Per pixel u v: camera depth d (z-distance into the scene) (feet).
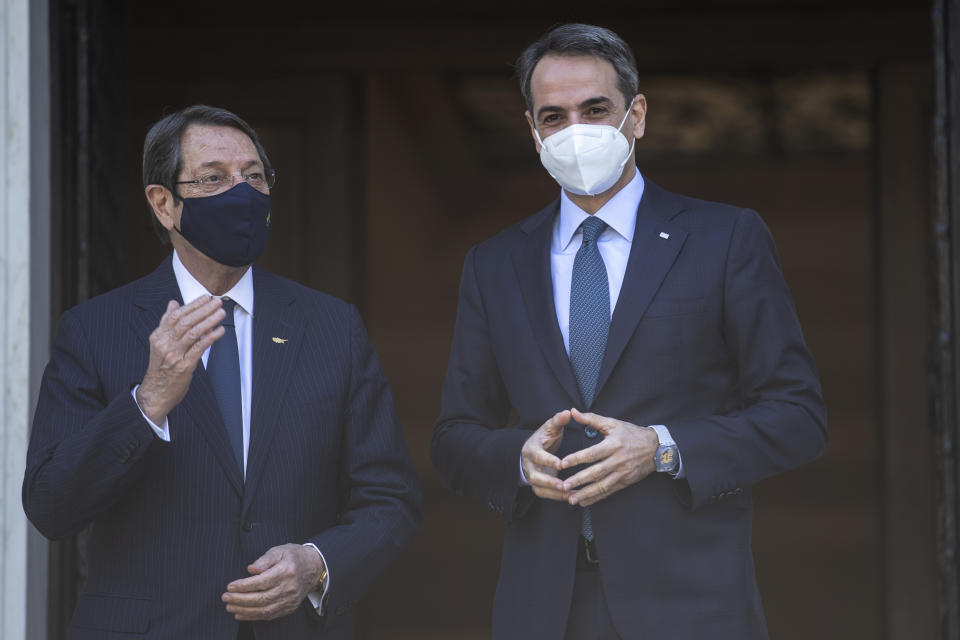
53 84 29.94
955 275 27.27
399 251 104.94
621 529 21.81
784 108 110.01
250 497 21.08
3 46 28.71
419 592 87.92
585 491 20.70
